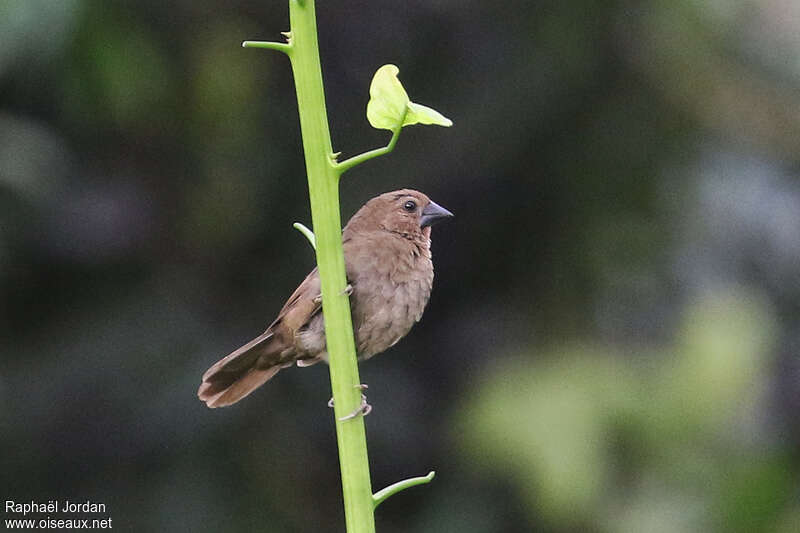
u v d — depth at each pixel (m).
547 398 10.38
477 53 11.41
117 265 11.23
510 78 11.16
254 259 11.50
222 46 10.74
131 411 10.57
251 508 10.76
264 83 11.11
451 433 11.00
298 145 11.27
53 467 10.78
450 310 11.98
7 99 10.17
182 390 10.52
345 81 11.62
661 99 11.33
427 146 11.29
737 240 11.98
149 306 10.98
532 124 11.20
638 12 11.15
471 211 11.65
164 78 10.30
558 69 11.10
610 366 10.60
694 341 10.55
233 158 11.05
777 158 11.91
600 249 11.46
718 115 11.37
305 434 11.05
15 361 10.87
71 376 10.64
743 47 11.60
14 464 10.71
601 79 11.27
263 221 11.39
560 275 11.55
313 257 11.38
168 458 10.72
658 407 10.36
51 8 9.08
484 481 11.20
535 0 11.19
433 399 11.62
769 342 10.84
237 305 11.30
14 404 10.59
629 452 10.42
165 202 11.16
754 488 10.38
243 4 10.97
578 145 11.36
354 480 4.83
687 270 11.65
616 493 10.30
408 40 11.55
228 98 10.78
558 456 10.08
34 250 10.89
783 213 11.93
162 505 10.59
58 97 10.27
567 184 11.48
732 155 11.98
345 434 4.84
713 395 10.36
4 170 9.54
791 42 11.59
